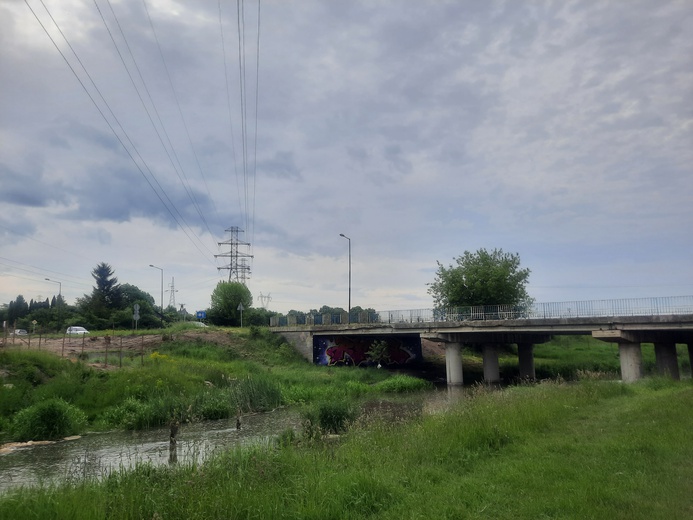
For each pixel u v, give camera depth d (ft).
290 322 212.43
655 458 31.32
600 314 126.11
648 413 46.50
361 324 182.80
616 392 65.41
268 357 184.44
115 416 84.48
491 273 218.38
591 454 33.37
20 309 380.58
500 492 26.35
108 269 312.91
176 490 26.37
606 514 22.08
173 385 103.40
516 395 61.46
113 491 28.43
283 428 74.90
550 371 181.98
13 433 73.15
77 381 94.22
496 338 166.40
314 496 25.22
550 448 35.47
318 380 144.36
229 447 42.78
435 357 212.84
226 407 93.71
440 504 24.48
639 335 123.65
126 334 180.04
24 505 24.89
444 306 228.63
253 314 262.47
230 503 24.04
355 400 108.17
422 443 36.58
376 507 24.71
